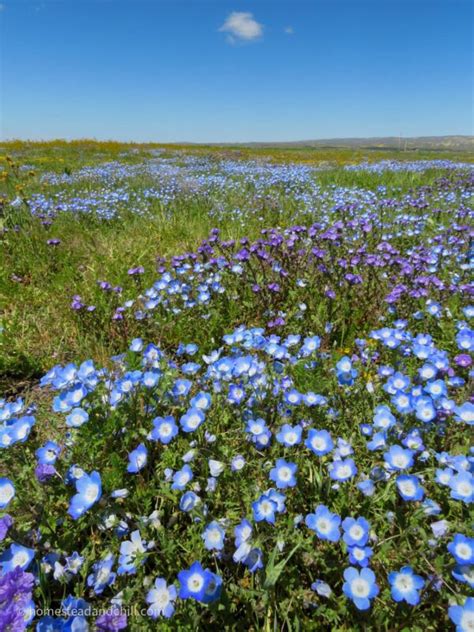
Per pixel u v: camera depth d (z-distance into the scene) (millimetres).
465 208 7020
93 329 3680
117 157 23438
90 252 5562
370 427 2236
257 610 1562
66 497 1960
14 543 1695
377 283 4047
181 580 1432
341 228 4883
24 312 4078
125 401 2295
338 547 1797
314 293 4070
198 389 2723
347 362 2512
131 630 1522
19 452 2088
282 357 2777
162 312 3916
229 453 2154
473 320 3516
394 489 1789
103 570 1666
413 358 3023
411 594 1407
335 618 1520
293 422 2367
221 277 4332
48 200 8477
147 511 1913
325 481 1979
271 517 1614
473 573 1471
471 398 2334
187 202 8438
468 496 1644
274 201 8227
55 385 2334
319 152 33812
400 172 13219
